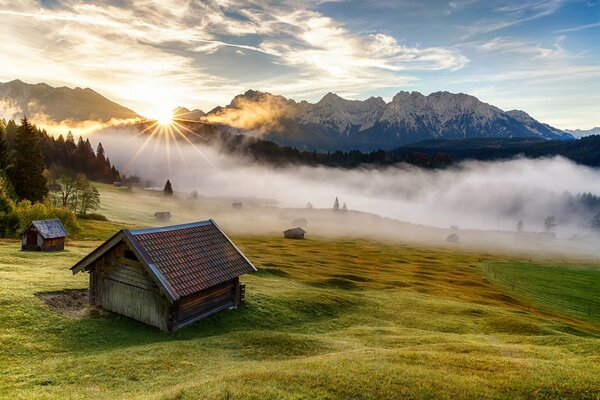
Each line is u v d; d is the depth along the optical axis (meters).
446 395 15.66
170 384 17.06
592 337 38.72
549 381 17.23
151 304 27.64
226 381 15.92
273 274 57.41
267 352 23.45
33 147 95.19
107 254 29.45
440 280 81.56
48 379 17.14
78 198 121.62
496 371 18.86
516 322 38.59
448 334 33.69
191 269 29.69
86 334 24.30
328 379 16.47
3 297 27.36
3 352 20.09
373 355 21.19
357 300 44.69
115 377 17.78
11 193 84.94
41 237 54.97
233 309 33.59
